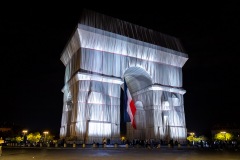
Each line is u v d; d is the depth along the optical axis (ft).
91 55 161.99
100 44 165.58
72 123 151.33
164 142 171.53
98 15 173.68
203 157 77.71
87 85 155.02
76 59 167.12
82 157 73.97
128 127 215.72
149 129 183.62
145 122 192.54
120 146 140.67
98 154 86.74
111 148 127.24
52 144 164.86
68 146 137.28
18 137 295.89
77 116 147.13
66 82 192.34
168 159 69.92
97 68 161.58
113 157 74.64
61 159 67.56
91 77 156.25
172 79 199.93
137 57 182.29
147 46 185.78
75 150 110.73
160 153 95.96
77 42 163.73
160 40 204.13
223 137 313.32
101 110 153.17
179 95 200.95
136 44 179.83
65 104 184.24
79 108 148.87
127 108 167.02
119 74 169.58
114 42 169.48
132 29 188.44
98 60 163.63
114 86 164.14
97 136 147.02
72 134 148.25
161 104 187.42
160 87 188.24
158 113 183.73
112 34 168.14
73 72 171.22
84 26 156.87
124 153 93.20
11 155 82.23
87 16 166.30
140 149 124.98
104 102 156.04
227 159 70.49
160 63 196.03
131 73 195.31
